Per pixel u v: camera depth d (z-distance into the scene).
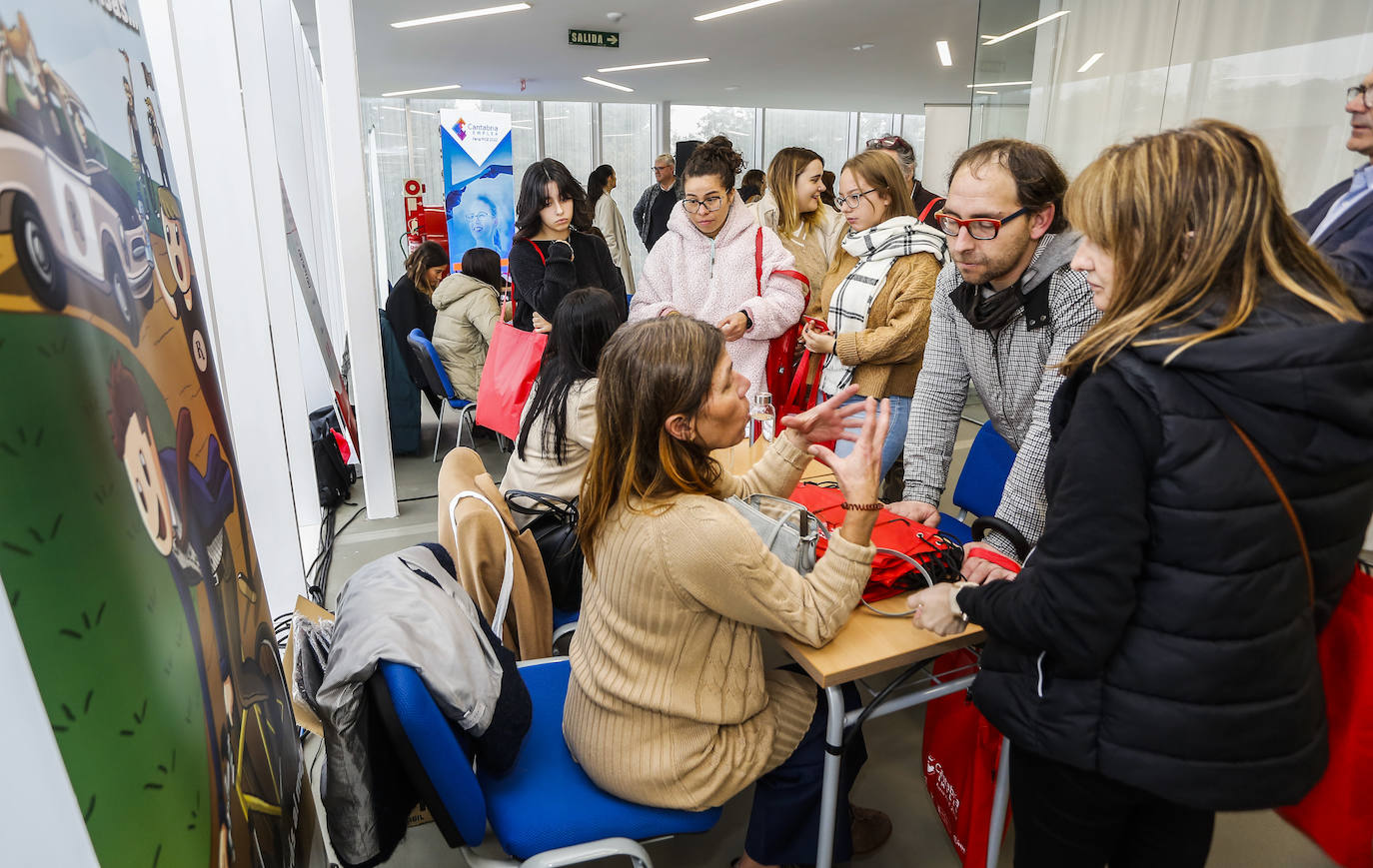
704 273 2.75
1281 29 3.32
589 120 10.73
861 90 9.52
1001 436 2.01
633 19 6.04
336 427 4.18
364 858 1.21
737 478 1.56
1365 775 1.41
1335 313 0.83
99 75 0.90
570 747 1.34
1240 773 0.91
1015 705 1.03
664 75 8.48
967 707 1.64
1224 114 3.56
